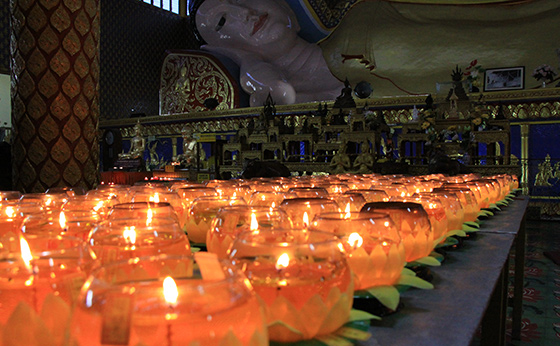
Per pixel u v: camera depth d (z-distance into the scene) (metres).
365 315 0.69
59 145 3.44
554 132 8.82
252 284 0.61
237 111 11.62
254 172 4.79
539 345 3.00
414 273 0.92
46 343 0.49
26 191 3.42
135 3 17.23
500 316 1.60
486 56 12.92
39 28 3.35
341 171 6.52
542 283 4.43
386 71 13.90
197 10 16.64
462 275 1.05
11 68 3.51
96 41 3.64
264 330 0.45
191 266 0.52
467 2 13.35
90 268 0.54
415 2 13.82
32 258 0.51
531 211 8.70
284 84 14.60
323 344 0.61
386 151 7.11
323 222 0.84
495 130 6.13
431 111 6.45
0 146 4.72
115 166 9.27
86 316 0.40
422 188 1.91
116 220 0.77
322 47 15.56
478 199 2.02
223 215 0.93
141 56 17.36
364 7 14.27
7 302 0.48
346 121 7.38
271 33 15.14
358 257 0.78
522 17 12.88
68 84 3.45
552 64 12.24
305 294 0.61
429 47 13.49
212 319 0.39
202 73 15.74
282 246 0.63
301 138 7.16
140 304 0.39
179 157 9.68
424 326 0.73
